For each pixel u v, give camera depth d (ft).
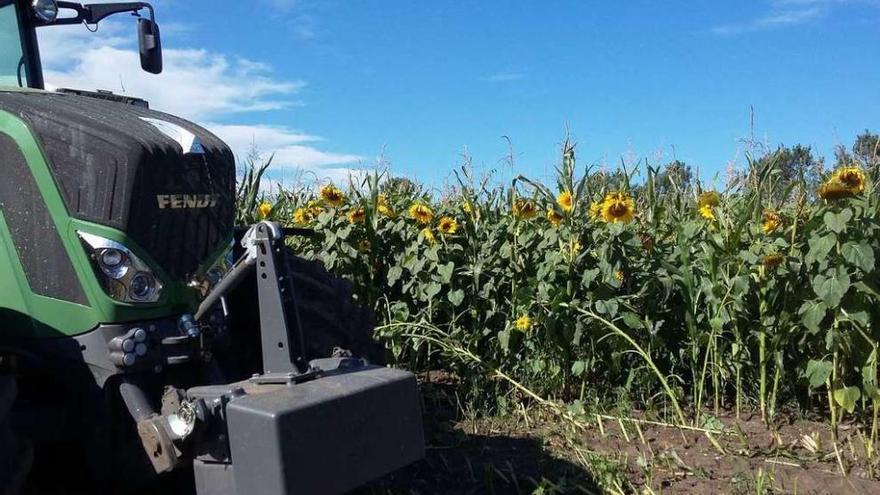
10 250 13.06
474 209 24.99
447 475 16.71
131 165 12.78
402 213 26.37
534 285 21.52
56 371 13.11
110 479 13.23
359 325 17.04
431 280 23.89
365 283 25.26
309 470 10.81
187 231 13.58
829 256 17.81
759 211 21.25
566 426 19.67
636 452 17.97
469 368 21.81
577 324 20.68
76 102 14.28
